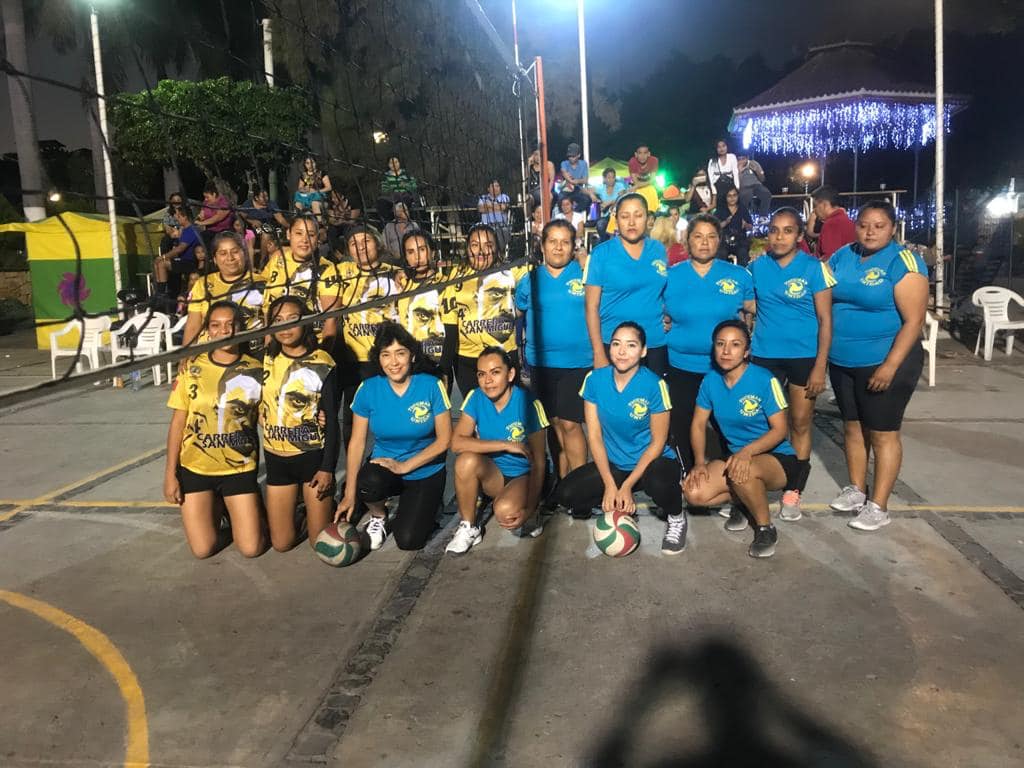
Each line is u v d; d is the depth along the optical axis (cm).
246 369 353
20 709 254
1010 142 2252
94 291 1065
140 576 354
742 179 1173
